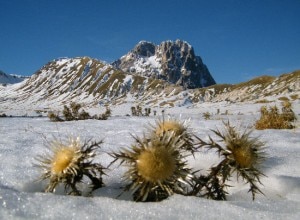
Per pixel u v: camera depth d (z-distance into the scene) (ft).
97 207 7.41
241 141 8.10
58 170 8.05
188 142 9.18
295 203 8.36
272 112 34.91
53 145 8.50
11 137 20.67
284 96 260.42
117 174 11.12
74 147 8.35
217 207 7.63
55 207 7.27
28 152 14.98
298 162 14.06
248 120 43.27
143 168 7.41
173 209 7.41
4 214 6.82
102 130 26.18
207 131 24.45
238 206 7.71
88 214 7.06
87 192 9.21
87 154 8.23
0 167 11.94
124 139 20.02
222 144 17.21
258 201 8.38
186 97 444.55
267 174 11.61
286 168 13.10
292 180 10.78
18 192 7.84
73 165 8.02
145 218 6.98
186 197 7.92
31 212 7.02
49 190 8.43
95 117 49.60
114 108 253.85
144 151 7.55
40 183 10.30
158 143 7.66
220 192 8.48
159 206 7.52
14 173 11.10
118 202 7.63
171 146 7.70
